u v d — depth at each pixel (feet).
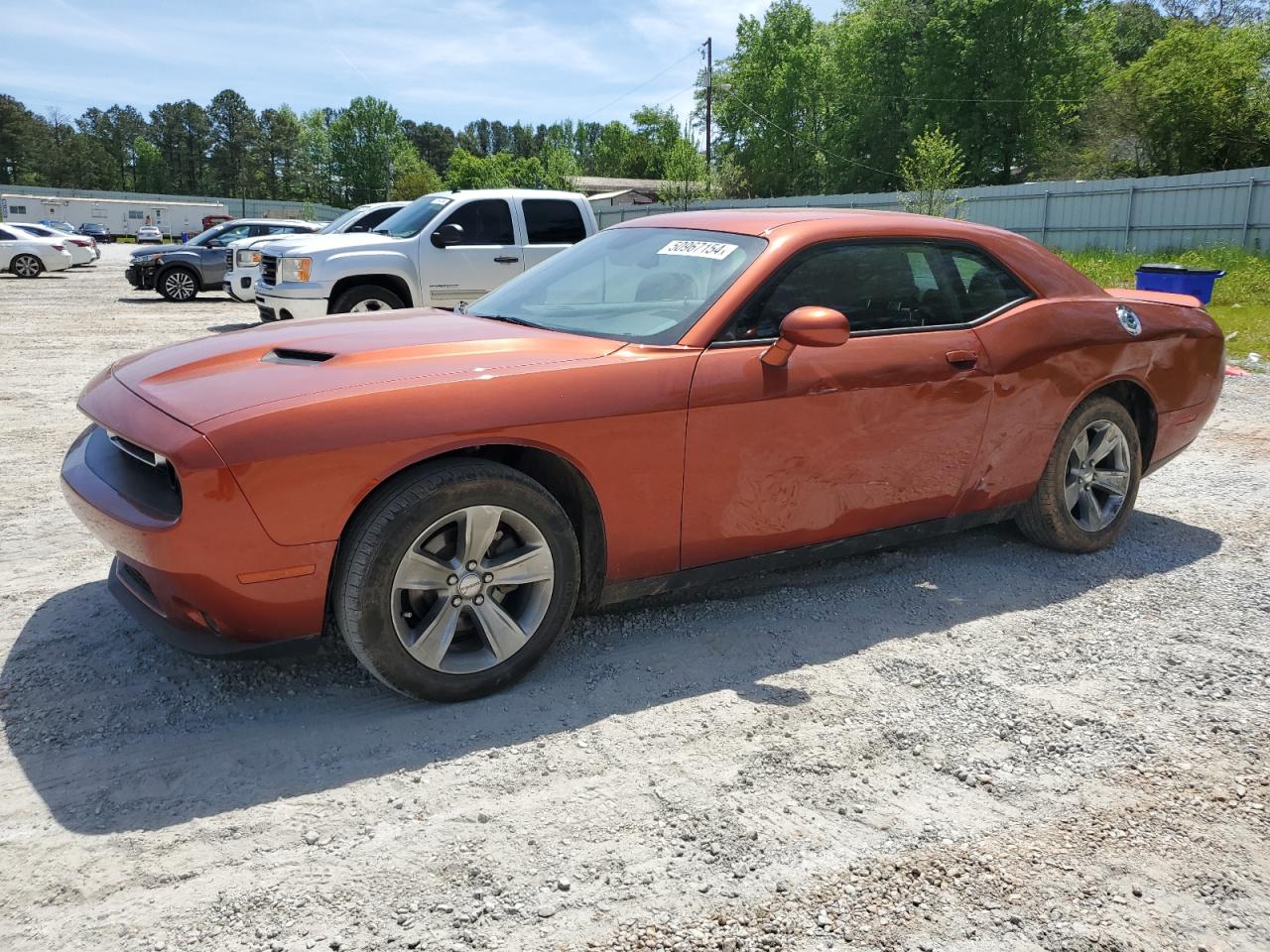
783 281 11.43
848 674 10.71
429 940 6.51
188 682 10.12
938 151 86.22
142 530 8.60
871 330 11.95
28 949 6.32
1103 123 131.75
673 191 178.19
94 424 11.50
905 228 12.69
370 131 414.82
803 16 211.00
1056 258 14.42
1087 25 167.32
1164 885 7.35
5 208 246.47
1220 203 80.02
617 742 9.17
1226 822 8.16
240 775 8.46
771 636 11.67
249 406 8.75
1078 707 10.11
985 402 12.71
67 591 12.51
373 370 9.51
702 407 10.47
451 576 9.41
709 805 8.18
